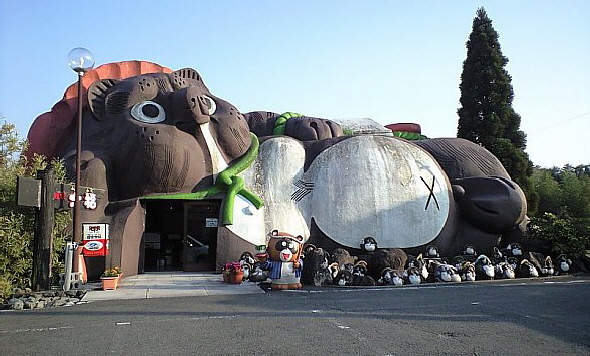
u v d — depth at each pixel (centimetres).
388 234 2012
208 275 1817
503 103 3534
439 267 1744
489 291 1380
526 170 3391
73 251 1391
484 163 2375
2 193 1405
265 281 1648
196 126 1939
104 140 1886
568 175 4481
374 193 2044
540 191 4197
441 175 2183
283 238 1534
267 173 2081
